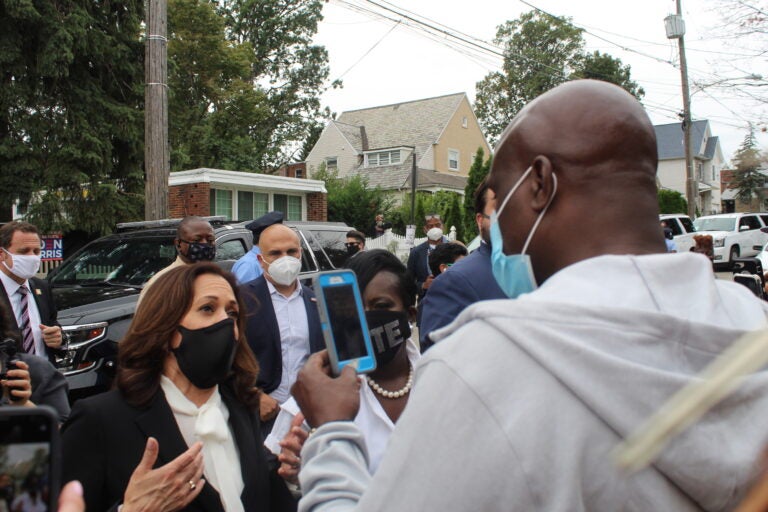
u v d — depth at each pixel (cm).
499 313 96
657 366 90
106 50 1382
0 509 98
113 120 1405
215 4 3969
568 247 109
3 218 1434
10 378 282
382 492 94
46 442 100
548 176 110
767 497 67
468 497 88
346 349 147
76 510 107
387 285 232
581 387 87
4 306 315
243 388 253
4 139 1303
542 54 4525
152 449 194
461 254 593
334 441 123
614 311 92
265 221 504
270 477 260
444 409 92
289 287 429
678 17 2147
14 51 1272
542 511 87
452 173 4056
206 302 231
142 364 228
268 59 3991
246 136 3250
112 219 1370
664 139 4925
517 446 87
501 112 4862
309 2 3978
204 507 220
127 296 601
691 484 86
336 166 4094
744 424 89
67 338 542
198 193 1873
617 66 4434
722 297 110
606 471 86
